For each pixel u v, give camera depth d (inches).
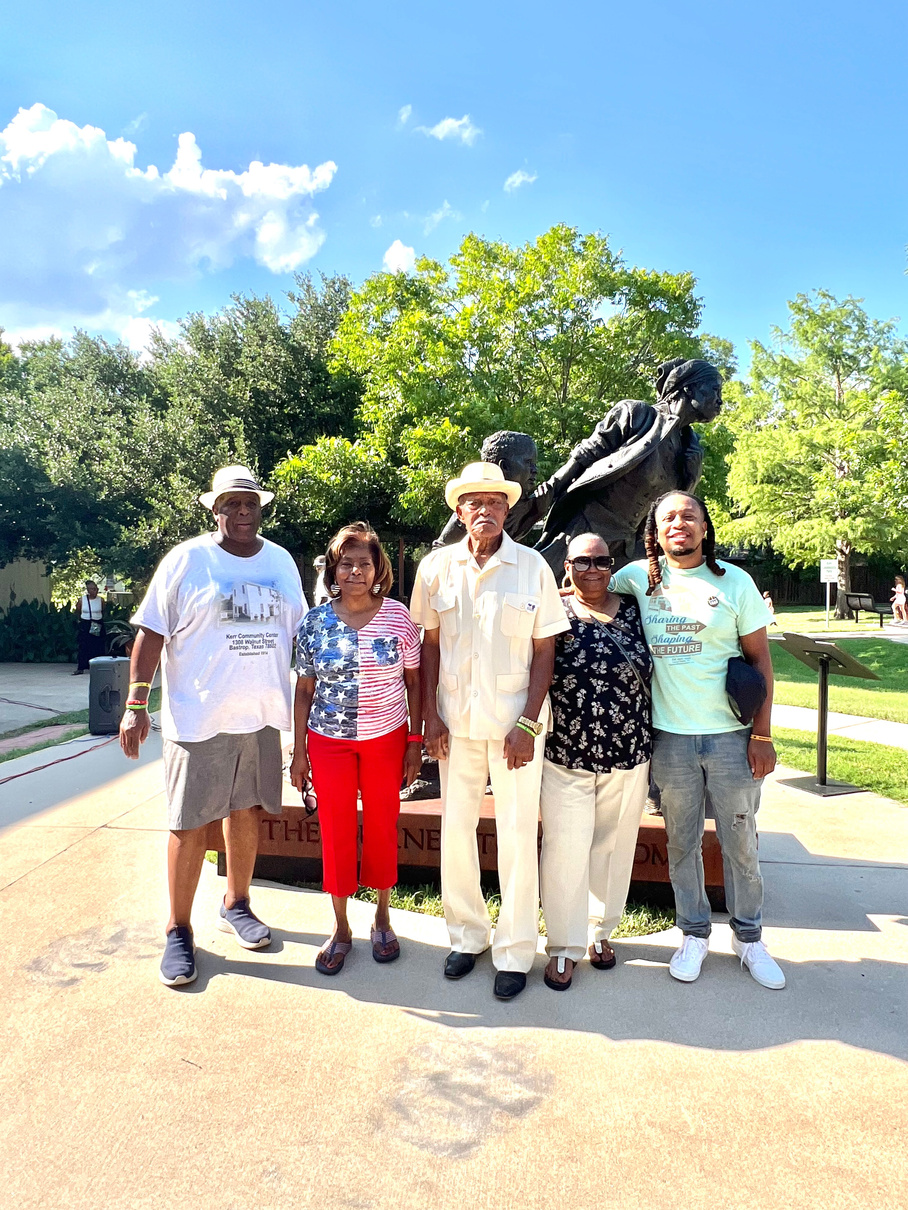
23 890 143.3
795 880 148.9
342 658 111.4
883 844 170.6
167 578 114.8
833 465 1024.9
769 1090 85.7
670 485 153.7
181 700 113.5
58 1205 70.1
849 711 358.9
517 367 644.1
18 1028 98.0
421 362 650.8
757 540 1102.4
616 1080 87.6
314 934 125.6
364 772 112.9
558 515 160.2
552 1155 76.0
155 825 182.2
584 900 109.4
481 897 116.0
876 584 1392.7
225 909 127.0
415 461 621.0
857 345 1115.9
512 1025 99.0
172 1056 92.1
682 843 112.3
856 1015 101.1
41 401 749.3
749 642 107.8
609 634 109.7
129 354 847.7
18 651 642.8
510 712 106.2
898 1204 69.8
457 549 112.0
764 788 218.5
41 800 205.0
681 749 109.4
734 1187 71.9
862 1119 81.0
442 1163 75.0
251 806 119.9
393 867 116.6
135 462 687.7
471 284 667.4
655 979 111.0
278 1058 91.7
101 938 123.7
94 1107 83.0
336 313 830.5
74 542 674.2
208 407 757.9
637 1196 71.0
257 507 121.9
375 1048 93.8
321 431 806.5
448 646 110.1
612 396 644.7
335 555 113.4
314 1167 74.6
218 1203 70.3
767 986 108.3
